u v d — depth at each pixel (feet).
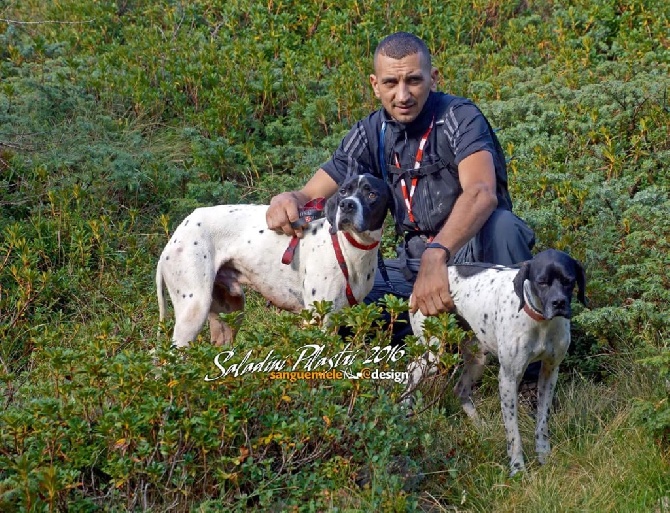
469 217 15.07
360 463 12.89
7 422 11.41
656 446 13.23
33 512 10.68
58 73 27.81
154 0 35.55
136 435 11.68
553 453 14.07
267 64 29.27
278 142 27.22
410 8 34.14
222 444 12.08
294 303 16.85
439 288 14.80
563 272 13.37
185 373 11.85
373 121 17.10
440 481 13.32
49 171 23.63
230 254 16.93
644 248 17.94
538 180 20.95
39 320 18.97
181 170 24.53
